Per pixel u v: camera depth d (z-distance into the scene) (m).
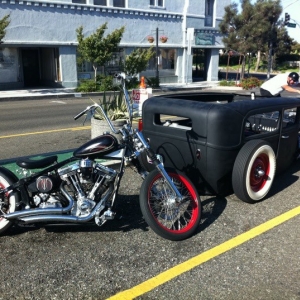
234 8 27.55
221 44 28.23
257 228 4.17
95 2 21.16
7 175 3.90
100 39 18.98
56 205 3.79
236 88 24.08
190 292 3.10
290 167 6.30
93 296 3.05
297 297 3.03
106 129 6.39
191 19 25.62
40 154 6.61
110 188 3.87
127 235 4.03
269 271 3.38
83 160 3.76
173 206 3.92
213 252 3.69
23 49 20.92
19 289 3.13
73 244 3.84
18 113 12.52
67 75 20.66
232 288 3.15
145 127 5.15
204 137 4.47
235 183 4.59
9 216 3.73
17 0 18.28
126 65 20.56
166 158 4.98
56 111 13.09
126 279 3.27
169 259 3.57
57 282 3.22
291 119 5.76
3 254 3.65
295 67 53.69
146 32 23.56
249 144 4.58
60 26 19.92
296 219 4.40
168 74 25.69
